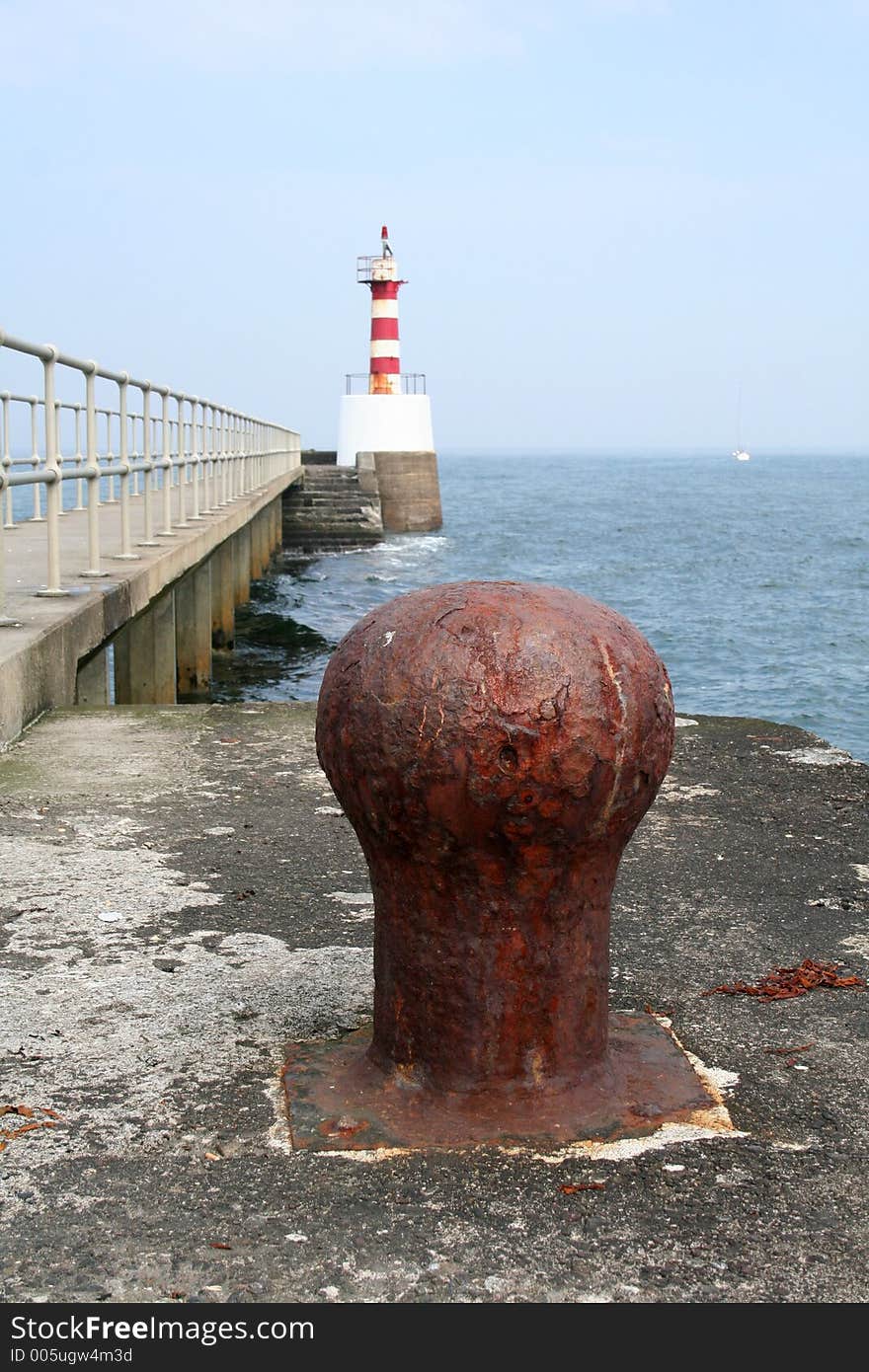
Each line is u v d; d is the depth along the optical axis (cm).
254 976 368
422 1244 246
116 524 1449
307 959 380
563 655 279
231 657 1986
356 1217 254
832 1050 327
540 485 12988
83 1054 320
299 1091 300
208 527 1405
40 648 680
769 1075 313
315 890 438
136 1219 253
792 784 573
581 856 287
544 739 273
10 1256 242
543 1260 241
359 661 290
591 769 277
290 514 3947
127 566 1000
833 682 1936
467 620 283
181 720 678
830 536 5069
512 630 280
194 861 464
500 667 275
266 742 633
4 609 728
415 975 294
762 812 532
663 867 468
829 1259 242
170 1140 282
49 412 805
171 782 563
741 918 420
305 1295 233
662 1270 239
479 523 5812
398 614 293
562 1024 294
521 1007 290
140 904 421
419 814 280
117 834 492
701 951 393
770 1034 336
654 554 4150
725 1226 252
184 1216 254
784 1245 246
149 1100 298
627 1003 355
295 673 1853
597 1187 264
